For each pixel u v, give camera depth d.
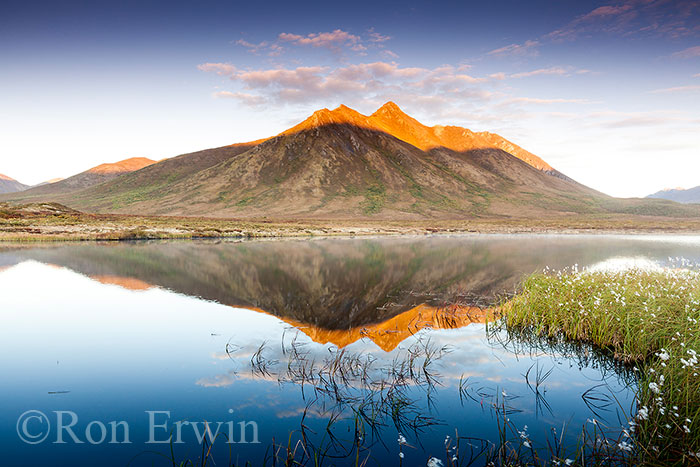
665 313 9.81
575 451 5.28
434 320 12.18
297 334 10.57
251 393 6.99
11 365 8.30
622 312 9.91
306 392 7.04
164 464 4.96
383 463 5.00
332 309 13.62
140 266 23.41
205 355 8.88
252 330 10.95
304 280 19.48
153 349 9.29
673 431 5.55
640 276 13.92
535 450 5.31
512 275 21.34
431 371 8.02
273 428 5.87
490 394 7.05
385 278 20.31
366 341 10.00
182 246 38.31
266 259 27.86
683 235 69.12
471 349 9.45
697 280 12.70
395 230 78.81
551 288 12.66
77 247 35.50
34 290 16.59
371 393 7.02
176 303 14.38
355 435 5.67
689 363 6.02
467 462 5.02
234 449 5.31
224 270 22.33
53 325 11.42
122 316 12.49
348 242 48.16
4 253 29.84
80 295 15.70
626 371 8.21
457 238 59.00
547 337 10.37
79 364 8.36
